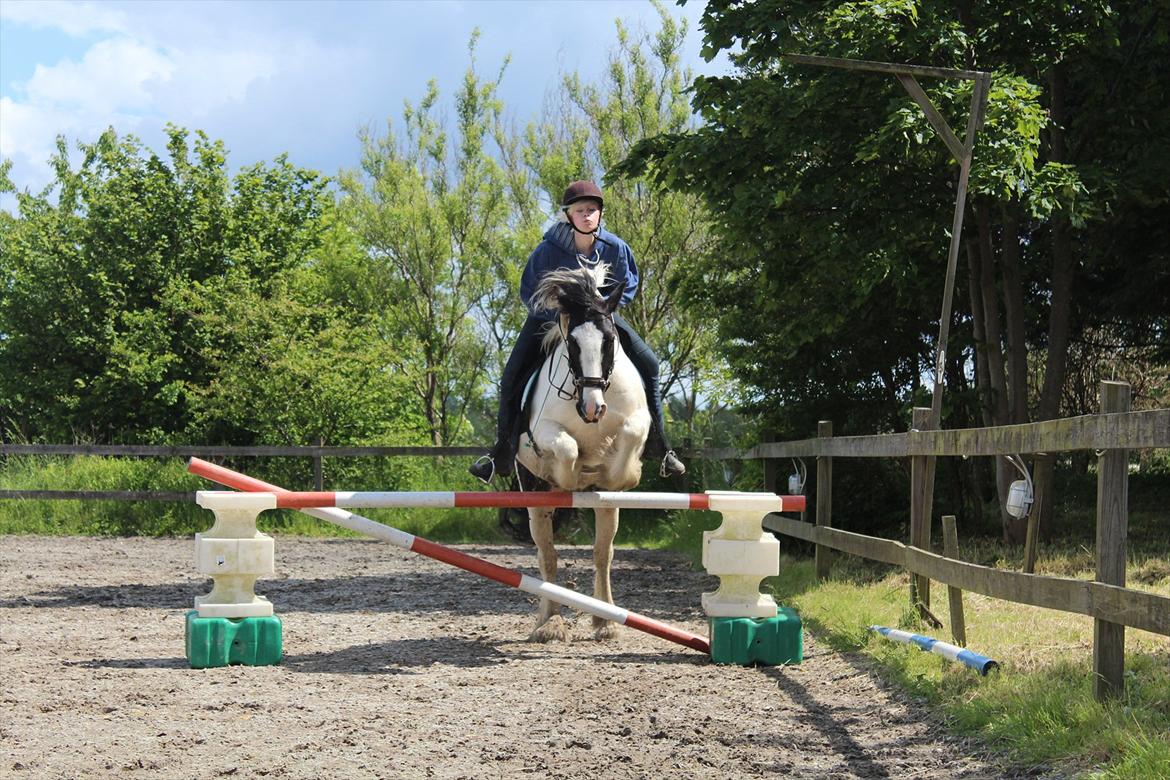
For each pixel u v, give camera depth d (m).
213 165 29.89
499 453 7.38
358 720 5.22
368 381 20.61
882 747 4.70
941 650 5.90
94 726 5.10
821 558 10.06
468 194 27.56
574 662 6.80
